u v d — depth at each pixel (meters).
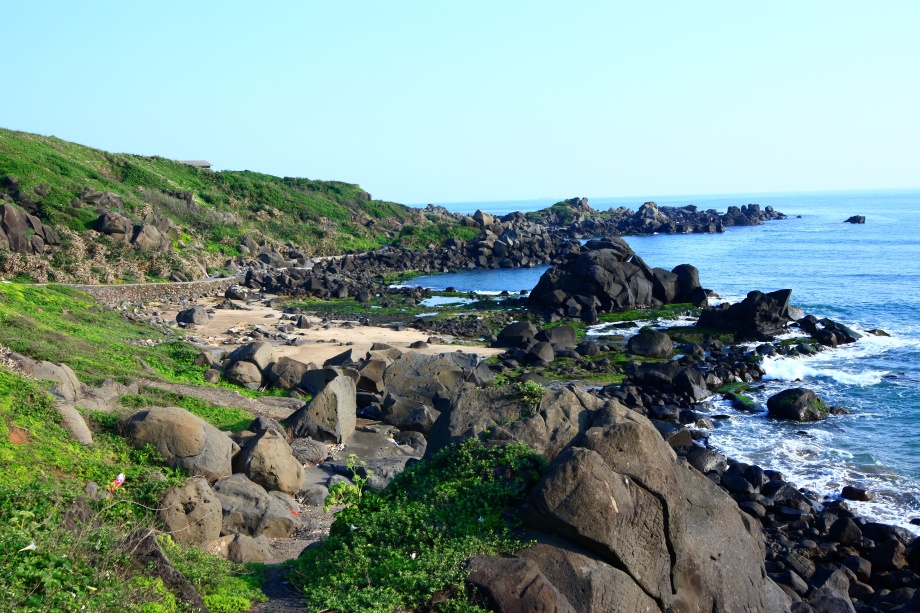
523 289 67.62
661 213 157.38
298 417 23.42
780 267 81.69
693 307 54.03
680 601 9.28
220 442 16.98
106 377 22.69
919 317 49.78
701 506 10.06
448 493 10.48
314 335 44.00
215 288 61.59
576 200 164.00
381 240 103.19
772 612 10.50
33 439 14.41
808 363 37.75
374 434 24.70
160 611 8.10
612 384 34.00
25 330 26.14
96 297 48.44
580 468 9.30
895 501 21.06
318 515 16.78
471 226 107.94
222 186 100.50
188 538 12.63
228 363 30.02
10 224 50.44
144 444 16.30
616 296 53.84
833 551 17.84
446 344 42.56
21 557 7.80
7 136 74.31
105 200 65.56
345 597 8.64
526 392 12.76
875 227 143.75
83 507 10.64
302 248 88.81
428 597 8.45
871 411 29.55
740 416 29.48
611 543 9.01
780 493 21.06
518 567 8.62
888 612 14.53
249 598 9.61
